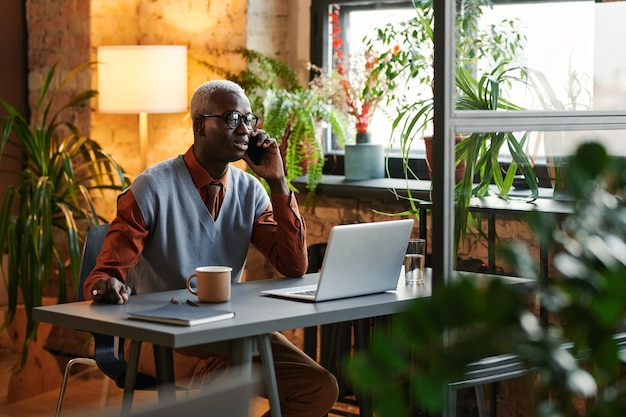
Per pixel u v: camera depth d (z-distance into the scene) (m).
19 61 5.53
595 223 0.89
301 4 5.12
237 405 1.19
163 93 4.95
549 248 0.93
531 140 2.72
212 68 4.97
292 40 5.18
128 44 5.36
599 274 0.87
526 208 2.66
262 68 4.85
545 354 0.85
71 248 4.58
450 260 2.55
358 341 3.54
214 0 5.04
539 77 2.77
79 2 5.26
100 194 5.30
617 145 2.93
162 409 1.12
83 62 5.28
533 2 2.73
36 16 5.47
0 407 4.70
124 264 3.04
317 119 4.83
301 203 4.89
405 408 0.85
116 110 4.96
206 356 3.14
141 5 5.36
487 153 2.63
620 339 2.71
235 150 3.21
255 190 3.38
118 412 1.10
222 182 3.28
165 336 2.39
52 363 5.05
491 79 2.67
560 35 2.79
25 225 4.61
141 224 3.11
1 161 5.48
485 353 0.87
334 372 3.97
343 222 4.74
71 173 4.68
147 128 5.20
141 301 2.85
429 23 3.99
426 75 4.20
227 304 2.77
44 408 4.68
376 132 4.89
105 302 2.82
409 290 3.04
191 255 3.21
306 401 3.12
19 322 4.99
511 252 0.90
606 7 2.88
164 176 3.18
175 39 5.23
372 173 4.75
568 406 0.89
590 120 2.85
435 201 2.55
